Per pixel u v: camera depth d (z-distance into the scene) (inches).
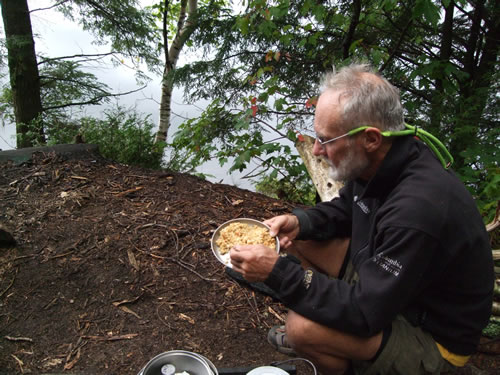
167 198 126.0
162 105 290.2
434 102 156.5
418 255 48.1
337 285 53.8
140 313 80.1
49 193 119.4
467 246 49.5
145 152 170.9
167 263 95.2
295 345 58.1
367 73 56.3
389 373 55.1
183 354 53.1
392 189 55.5
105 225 106.0
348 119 52.9
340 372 59.6
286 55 159.5
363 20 157.5
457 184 51.2
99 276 88.0
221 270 95.4
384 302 49.5
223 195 135.3
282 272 55.6
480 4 171.2
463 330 54.6
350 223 76.9
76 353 69.2
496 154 121.4
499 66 161.9
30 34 262.4
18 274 85.6
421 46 188.1
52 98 298.5
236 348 74.3
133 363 68.1
